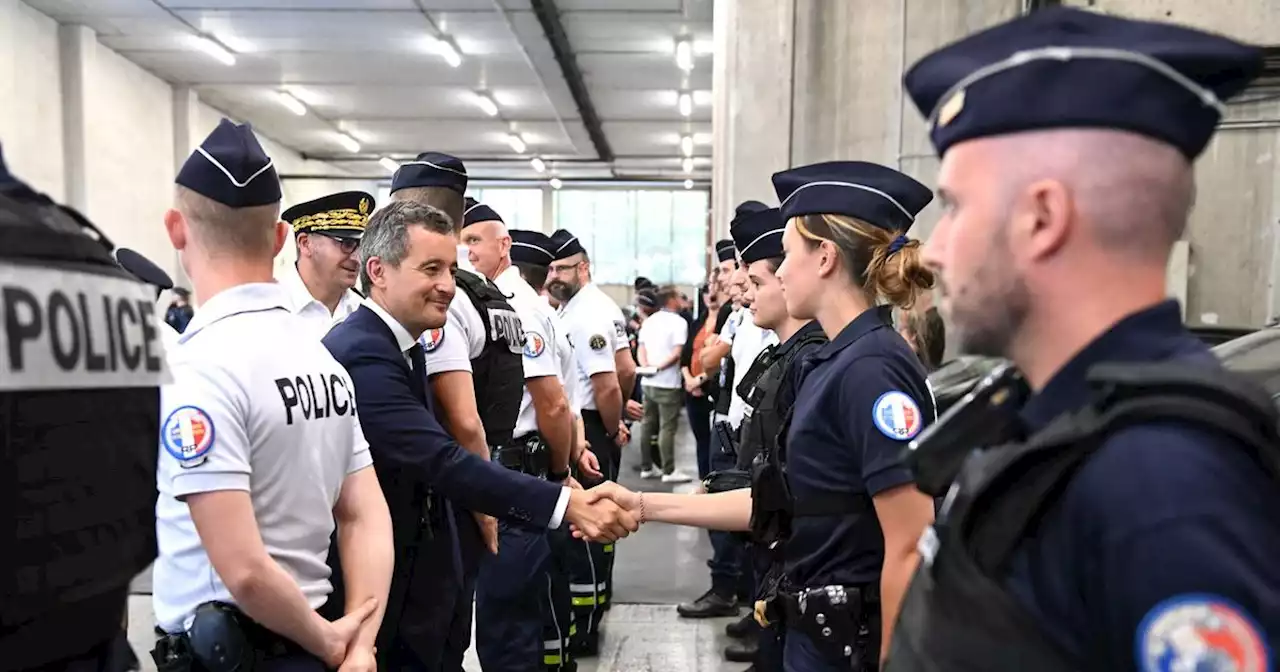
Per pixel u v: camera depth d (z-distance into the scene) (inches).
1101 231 25.7
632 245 901.2
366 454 64.9
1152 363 24.5
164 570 56.1
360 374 72.0
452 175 99.0
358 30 402.9
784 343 88.6
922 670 26.3
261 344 54.6
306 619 53.4
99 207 427.2
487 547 90.7
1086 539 23.6
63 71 404.8
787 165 181.2
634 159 764.6
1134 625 22.0
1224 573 21.0
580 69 477.4
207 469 50.3
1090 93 25.3
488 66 462.3
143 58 455.8
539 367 110.4
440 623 75.2
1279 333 85.1
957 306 28.6
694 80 496.7
